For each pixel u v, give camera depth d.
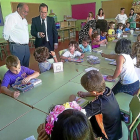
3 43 4.88
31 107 1.19
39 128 0.82
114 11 8.09
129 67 1.57
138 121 1.11
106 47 3.11
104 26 3.09
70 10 9.42
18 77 1.65
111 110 1.08
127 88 1.63
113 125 1.14
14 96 1.33
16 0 6.30
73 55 2.51
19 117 1.07
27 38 2.71
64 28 8.14
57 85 1.52
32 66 4.04
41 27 2.76
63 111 0.60
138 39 2.71
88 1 8.62
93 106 1.04
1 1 5.74
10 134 0.92
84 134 0.51
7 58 1.54
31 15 6.96
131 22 6.45
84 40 2.80
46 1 7.58
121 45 1.57
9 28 2.41
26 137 0.89
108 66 2.01
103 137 1.11
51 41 2.94
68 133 0.50
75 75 1.75
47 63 1.96
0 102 1.27
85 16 8.97
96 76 1.06
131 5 7.51
